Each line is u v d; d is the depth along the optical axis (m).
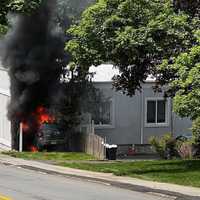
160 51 37.38
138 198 29.02
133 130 65.69
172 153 56.53
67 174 39.50
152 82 64.25
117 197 29.20
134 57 37.88
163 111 66.56
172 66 34.25
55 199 27.91
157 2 38.44
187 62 33.78
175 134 66.81
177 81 34.41
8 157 52.72
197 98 32.56
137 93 65.50
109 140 64.69
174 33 36.62
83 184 34.53
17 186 32.72
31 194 29.45
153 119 66.38
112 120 64.69
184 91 33.78
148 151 65.88
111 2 38.38
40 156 54.06
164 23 36.59
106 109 64.31
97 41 38.34
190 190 31.67
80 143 60.66
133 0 37.59
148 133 66.19
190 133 67.25
